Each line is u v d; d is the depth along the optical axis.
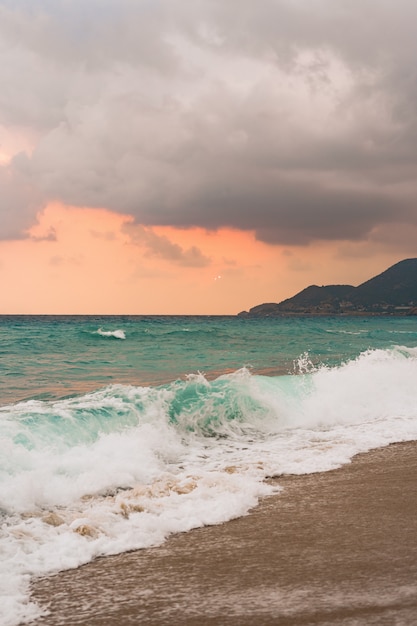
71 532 5.09
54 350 27.95
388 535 4.93
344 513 5.65
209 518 5.50
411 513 5.61
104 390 10.84
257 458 8.26
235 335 44.38
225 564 4.38
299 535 5.00
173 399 10.38
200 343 34.97
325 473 7.42
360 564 4.25
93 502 6.14
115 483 6.72
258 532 5.12
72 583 4.11
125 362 22.69
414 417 11.69
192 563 4.43
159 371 19.52
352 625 3.25
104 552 4.71
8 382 15.97
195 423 9.84
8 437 7.51
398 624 3.23
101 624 3.46
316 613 3.45
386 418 11.61
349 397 12.74
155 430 8.92
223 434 9.88
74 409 9.18
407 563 4.24
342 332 54.19
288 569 4.21
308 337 43.56
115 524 5.32
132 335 40.94
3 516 5.52
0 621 3.51
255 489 6.48
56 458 7.18
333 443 9.29
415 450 8.85
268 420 10.82
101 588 4.00
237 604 3.65
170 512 5.65
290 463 7.92
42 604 3.77
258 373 19.30
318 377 14.09
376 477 7.18
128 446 8.02
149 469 7.38
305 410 11.60
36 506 5.89
